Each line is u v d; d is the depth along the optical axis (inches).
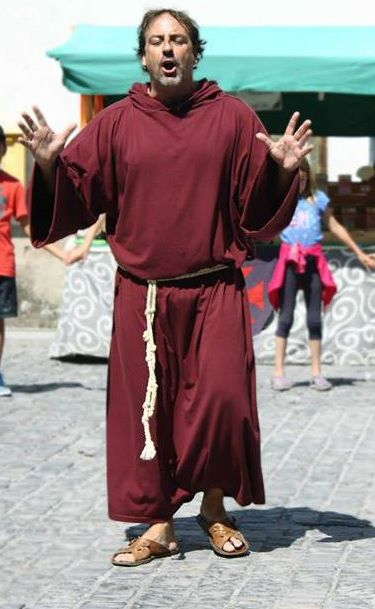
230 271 256.2
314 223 479.5
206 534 277.9
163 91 250.4
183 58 248.4
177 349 256.5
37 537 278.4
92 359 559.8
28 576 250.4
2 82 644.7
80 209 255.0
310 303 481.7
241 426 255.3
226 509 301.0
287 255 475.5
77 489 321.4
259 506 303.1
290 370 533.3
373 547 267.6
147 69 253.0
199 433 255.0
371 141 679.1
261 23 621.3
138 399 256.4
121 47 538.9
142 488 258.1
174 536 263.9
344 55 523.8
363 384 497.4
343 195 592.4
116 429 261.1
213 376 253.0
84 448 370.0
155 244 251.8
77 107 641.0
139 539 260.8
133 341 256.5
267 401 456.1
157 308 255.0
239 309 256.2
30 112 643.5
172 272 252.8
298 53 526.0
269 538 275.4
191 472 258.2
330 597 233.9
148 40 249.6
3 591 241.0
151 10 252.4
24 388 483.2
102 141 252.8
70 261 457.4
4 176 456.4
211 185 249.8
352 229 589.9
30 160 647.8
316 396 467.2
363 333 547.5
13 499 311.1
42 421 414.6
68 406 443.2
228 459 257.3
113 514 261.3
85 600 234.7
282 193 247.8
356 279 547.2
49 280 626.5
